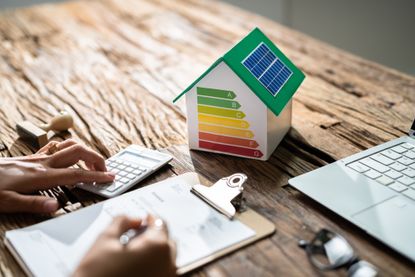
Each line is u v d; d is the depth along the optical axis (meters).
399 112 1.20
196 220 0.82
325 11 2.62
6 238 0.80
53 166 0.96
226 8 2.01
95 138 1.15
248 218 0.83
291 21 2.81
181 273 0.72
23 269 0.75
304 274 0.72
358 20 2.51
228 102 0.98
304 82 1.39
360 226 0.79
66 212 0.88
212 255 0.75
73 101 1.33
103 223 0.82
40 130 1.12
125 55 1.61
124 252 0.66
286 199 0.89
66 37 1.77
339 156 1.02
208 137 1.04
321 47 1.64
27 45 1.72
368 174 0.92
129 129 1.18
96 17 1.95
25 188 0.90
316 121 1.17
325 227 0.81
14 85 1.44
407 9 2.30
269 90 0.97
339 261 0.73
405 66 2.43
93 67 1.54
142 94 1.35
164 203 0.87
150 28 1.83
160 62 1.55
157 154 1.03
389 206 0.83
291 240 0.79
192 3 2.07
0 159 0.95
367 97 1.29
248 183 0.94
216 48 1.63
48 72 1.51
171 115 1.24
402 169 0.93
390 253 0.75
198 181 0.94
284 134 1.11
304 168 0.99
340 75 1.43
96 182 0.94
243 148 1.02
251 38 1.02
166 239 0.69
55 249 0.76
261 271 0.73
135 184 0.95
